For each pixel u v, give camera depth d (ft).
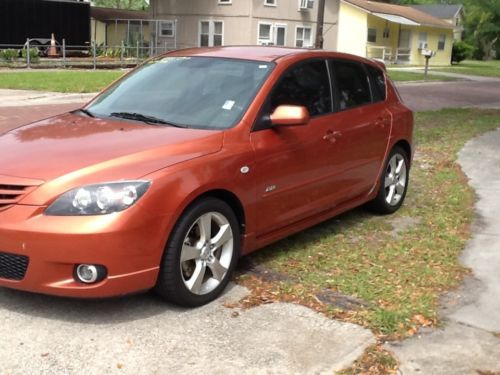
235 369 11.23
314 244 18.03
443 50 153.28
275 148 15.33
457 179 26.66
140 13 139.64
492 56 210.18
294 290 14.52
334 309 13.53
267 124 15.40
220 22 116.47
